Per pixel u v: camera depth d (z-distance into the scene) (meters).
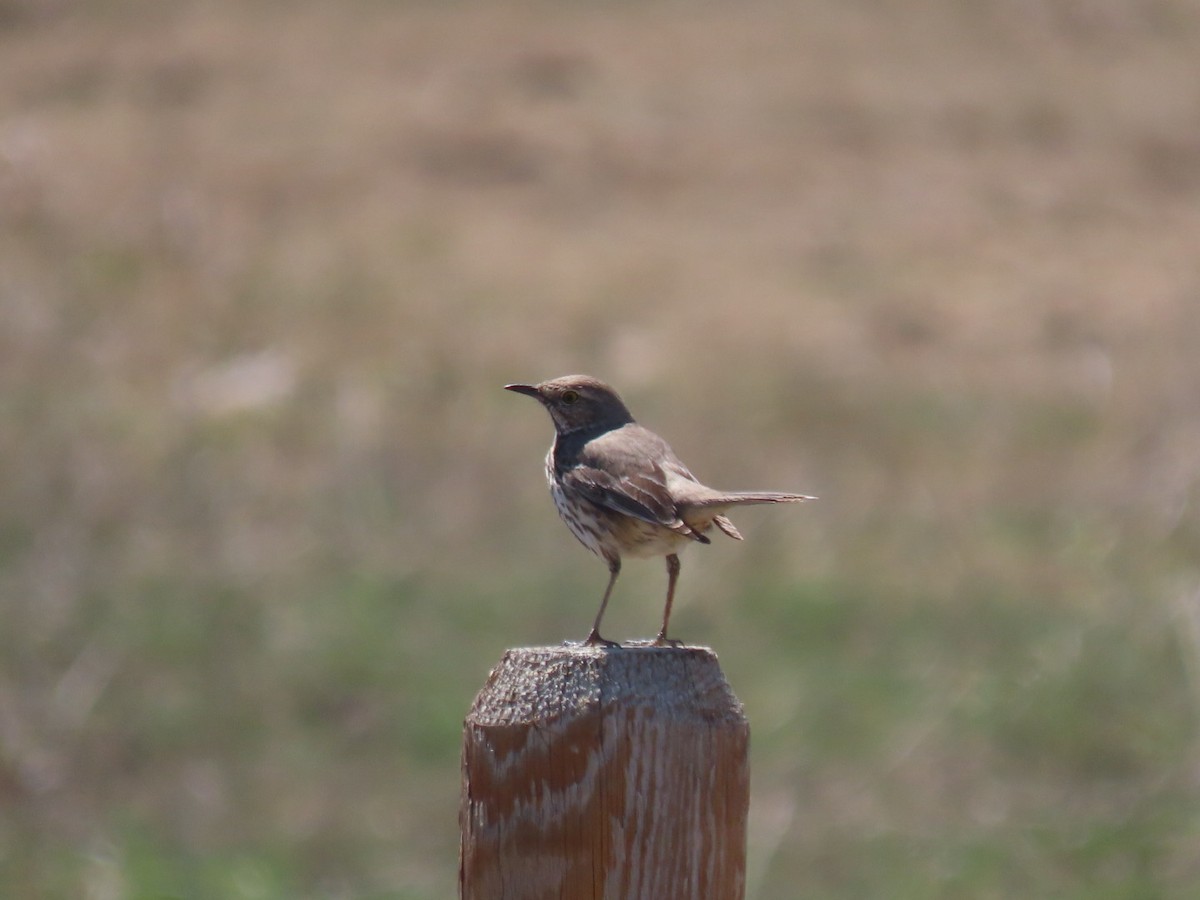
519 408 20.36
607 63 33.84
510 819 5.12
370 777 13.22
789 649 14.77
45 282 22.92
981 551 16.61
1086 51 36.12
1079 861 11.77
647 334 23.27
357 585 15.66
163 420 19.41
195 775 13.21
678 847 5.05
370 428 19.38
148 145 29.12
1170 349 22.77
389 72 33.06
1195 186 30.53
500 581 15.81
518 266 25.59
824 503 17.73
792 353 22.62
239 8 36.44
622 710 5.05
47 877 11.61
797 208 28.72
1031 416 20.41
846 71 34.31
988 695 13.88
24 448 18.16
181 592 15.46
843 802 12.66
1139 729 13.38
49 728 13.57
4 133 29.25
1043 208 29.14
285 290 23.73
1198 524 16.91
